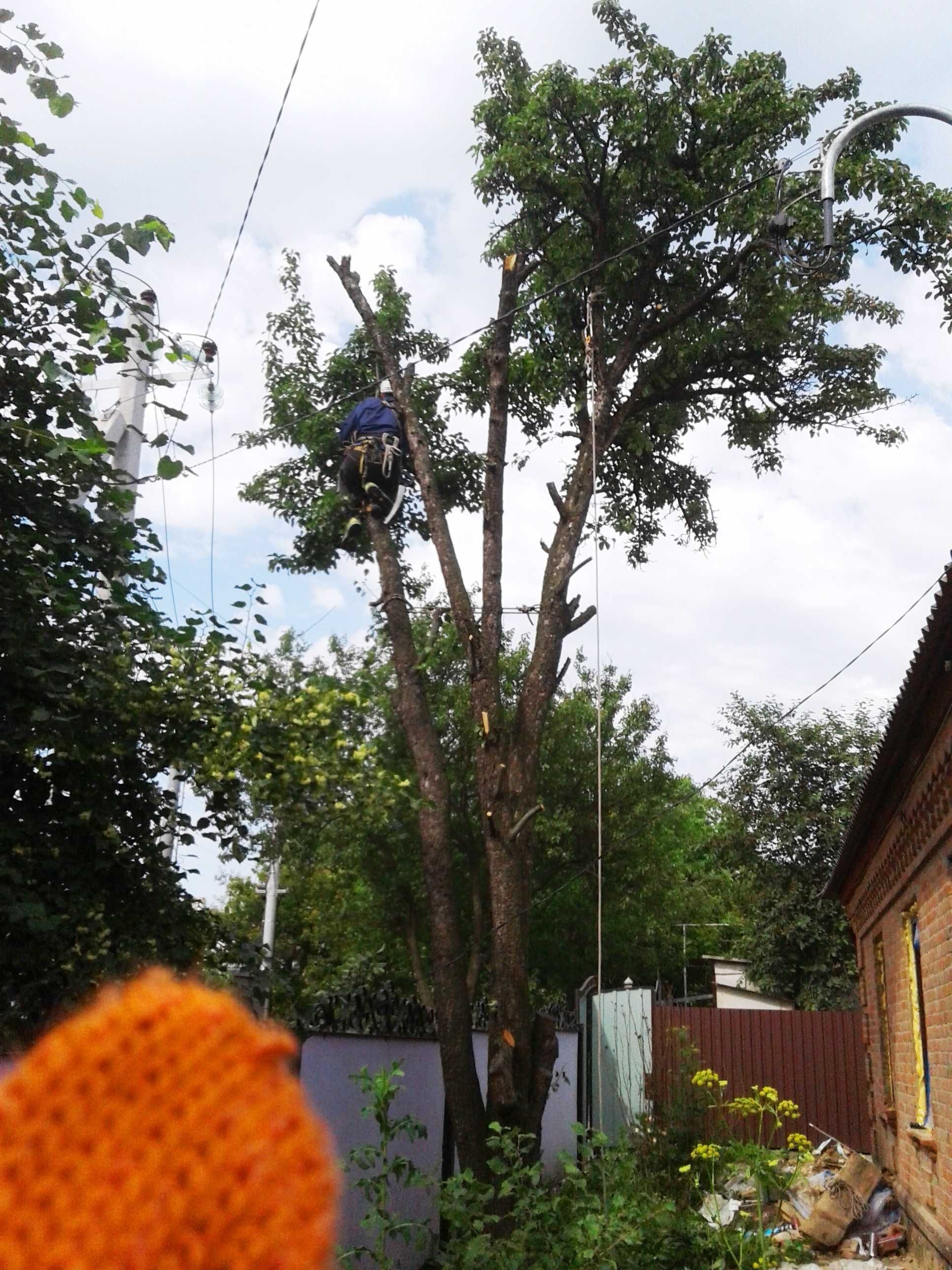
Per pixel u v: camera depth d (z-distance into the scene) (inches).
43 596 221.6
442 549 386.6
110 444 266.1
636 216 478.3
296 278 559.8
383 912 681.0
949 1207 290.8
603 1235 242.2
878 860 404.8
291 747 260.1
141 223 220.7
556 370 507.2
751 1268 296.7
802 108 467.8
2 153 212.7
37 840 238.2
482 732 365.7
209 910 273.6
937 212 464.8
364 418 402.0
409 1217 370.3
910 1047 369.4
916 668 237.8
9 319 227.9
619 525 544.7
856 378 511.5
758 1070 569.0
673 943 978.1
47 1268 10.5
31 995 225.0
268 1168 11.5
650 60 462.6
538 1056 337.7
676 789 814.5
